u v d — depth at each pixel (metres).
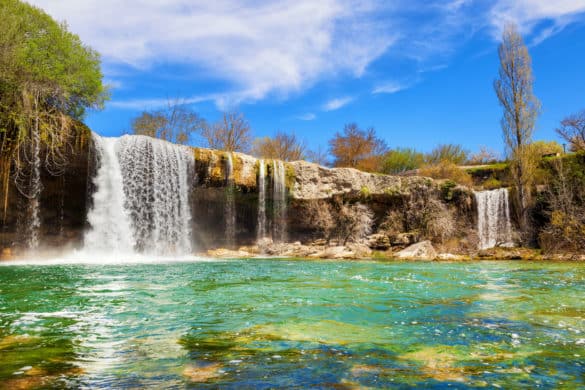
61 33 20.52
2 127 17.28
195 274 11.63
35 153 18.41
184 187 24.23
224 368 3.33
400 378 3.13
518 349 3.98
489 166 35.22
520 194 29.38
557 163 29.14
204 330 4.71
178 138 39.91
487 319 5.46
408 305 6.54
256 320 5.28
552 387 2.96
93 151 20.56
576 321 5.36
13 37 17.45
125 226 21.91
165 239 23.30
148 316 5.49
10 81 17.02
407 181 29.34
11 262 16.62
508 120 31.81
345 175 29.02
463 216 29.38
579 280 10.80
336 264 16.78
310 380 3.06
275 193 27.81
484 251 24.36
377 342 4.21
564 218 25.22
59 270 12.51
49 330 4.65
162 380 3.03
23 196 18.80
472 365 3.48
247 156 26.73
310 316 5.58
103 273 11.56
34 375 3.11
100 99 23.03
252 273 12.15
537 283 10.02
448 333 4.65
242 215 28.02
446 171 34.97
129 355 3.69
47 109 19.50
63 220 20.67
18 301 6.54
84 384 2.92
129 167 22.23
